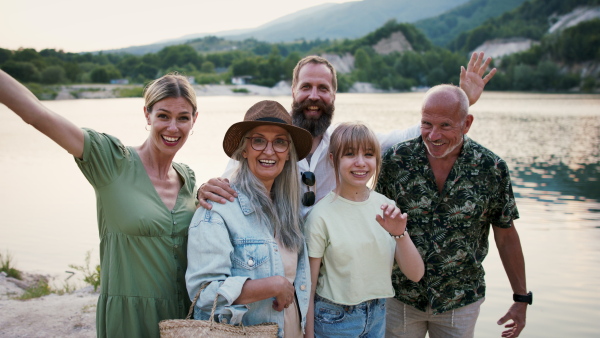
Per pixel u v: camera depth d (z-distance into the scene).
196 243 2.33
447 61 150.12
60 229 8.80
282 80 129.00
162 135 2.57
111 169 2.43
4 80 2.10
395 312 3.21
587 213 9.99
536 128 30.92
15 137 25.52
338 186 2.77
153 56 153.75
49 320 4.66
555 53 128.62
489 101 71.00
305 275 2.58
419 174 2.97
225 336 2.09
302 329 2.57
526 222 9.33
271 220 2.50
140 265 2.47
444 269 2.97
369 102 72.44
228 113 45.75
